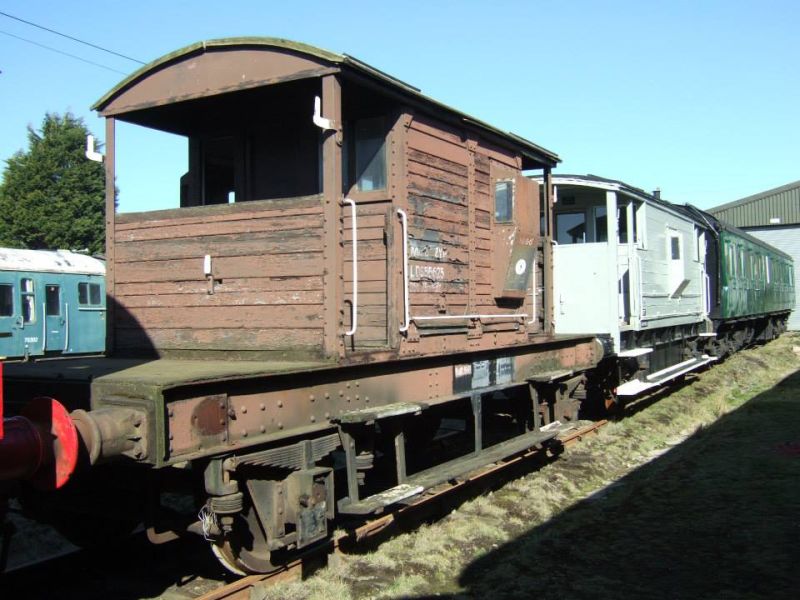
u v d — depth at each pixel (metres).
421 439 8.04
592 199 12.89
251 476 4.75
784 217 40.25
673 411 13.28
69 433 3.61
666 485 8.09
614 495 7.90
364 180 6.29
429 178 6.48
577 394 10.27
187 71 5.86
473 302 7.16
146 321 6.09
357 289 6.17
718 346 20.23
